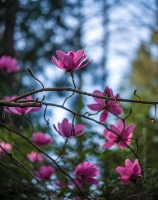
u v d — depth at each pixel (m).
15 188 2.71
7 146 3.40
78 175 2.62
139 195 2.74
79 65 2.11
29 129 4.00
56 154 3.48
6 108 2.45
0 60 3.31
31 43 8.83
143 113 4.62
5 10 7.48
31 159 3.34
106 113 2.36
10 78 7.72
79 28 10.25
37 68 9.30
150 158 3.45
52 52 9.20
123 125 2.50
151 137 3.94
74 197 2.82
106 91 2.27
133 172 2.45
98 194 2.88
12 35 8.30
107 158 3.46
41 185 2.65
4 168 2.63
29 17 7.89
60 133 2.58
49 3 8.23
